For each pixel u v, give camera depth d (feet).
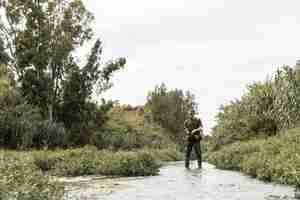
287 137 50.62
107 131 131.13
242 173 47.96
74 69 121.90
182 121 205.98
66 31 121.49
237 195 28.04
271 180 37.86
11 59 119.55
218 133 88.89
